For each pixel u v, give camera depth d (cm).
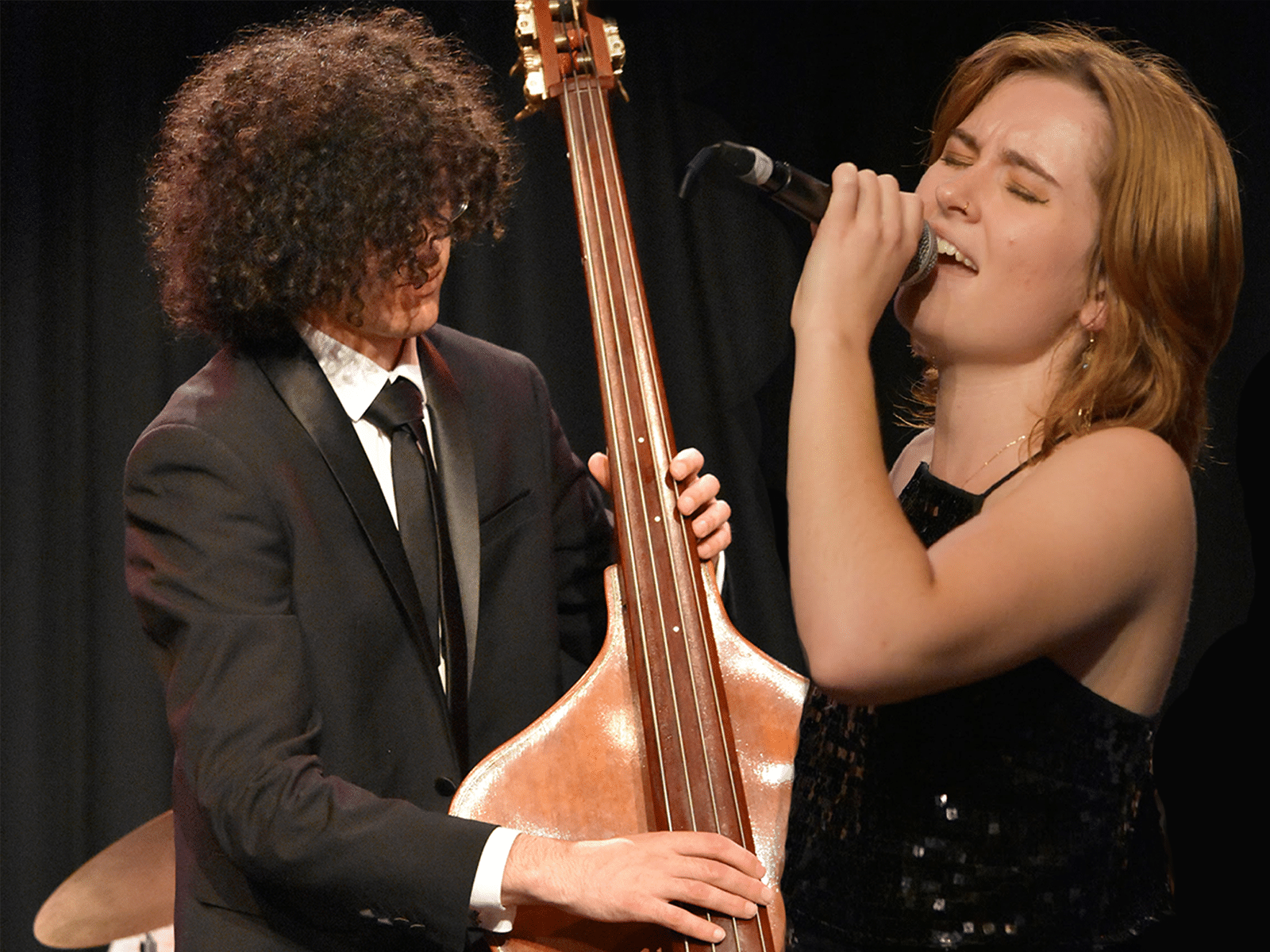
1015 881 330
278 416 509
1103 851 332
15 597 1020
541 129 1015
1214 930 855
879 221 347
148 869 669
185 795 498
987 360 358
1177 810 891
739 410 1015
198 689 457
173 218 550
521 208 1012
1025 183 343
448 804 500
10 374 1026
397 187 503
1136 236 334
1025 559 310
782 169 368
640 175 1023
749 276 1023
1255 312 970
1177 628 338
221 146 524
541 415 612
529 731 422
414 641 509
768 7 1030
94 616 1015
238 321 525
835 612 308
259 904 477
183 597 473
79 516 1022
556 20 545
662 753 392
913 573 308
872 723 355
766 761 418
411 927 412
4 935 1000
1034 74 363
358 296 507
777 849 405
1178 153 336
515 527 570
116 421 1022
